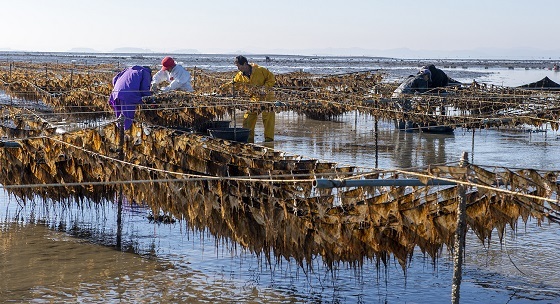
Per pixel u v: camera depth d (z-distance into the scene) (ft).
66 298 26.00
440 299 26.18
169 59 56.95
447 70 403.75
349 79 107.24
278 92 69.10
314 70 331.16
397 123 74.18
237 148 32.99
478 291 27.02
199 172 29.27
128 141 33.55
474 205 22.79
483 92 71.87
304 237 25.35
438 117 57.52
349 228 24.38
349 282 28.02
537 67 548.72
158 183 29.96
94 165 32.76
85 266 29.66
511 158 56.29
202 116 55.36
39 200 40.91
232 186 26.73
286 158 31.53
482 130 76.13
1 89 99.81
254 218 26.76
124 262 30.27
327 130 74.79
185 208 29.19
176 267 29.66
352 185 22.36
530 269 29.58
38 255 31.09
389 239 24.18
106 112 64.54
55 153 34.06
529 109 57.82
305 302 25.94
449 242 23.22
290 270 29.32
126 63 356.18
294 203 26.05
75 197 36.40
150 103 51.75
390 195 23.85
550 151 60.70
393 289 27.22
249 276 28.63
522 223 36.29
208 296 26.43
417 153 58.39
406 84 78.74
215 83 90.02
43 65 165.48
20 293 26.43
